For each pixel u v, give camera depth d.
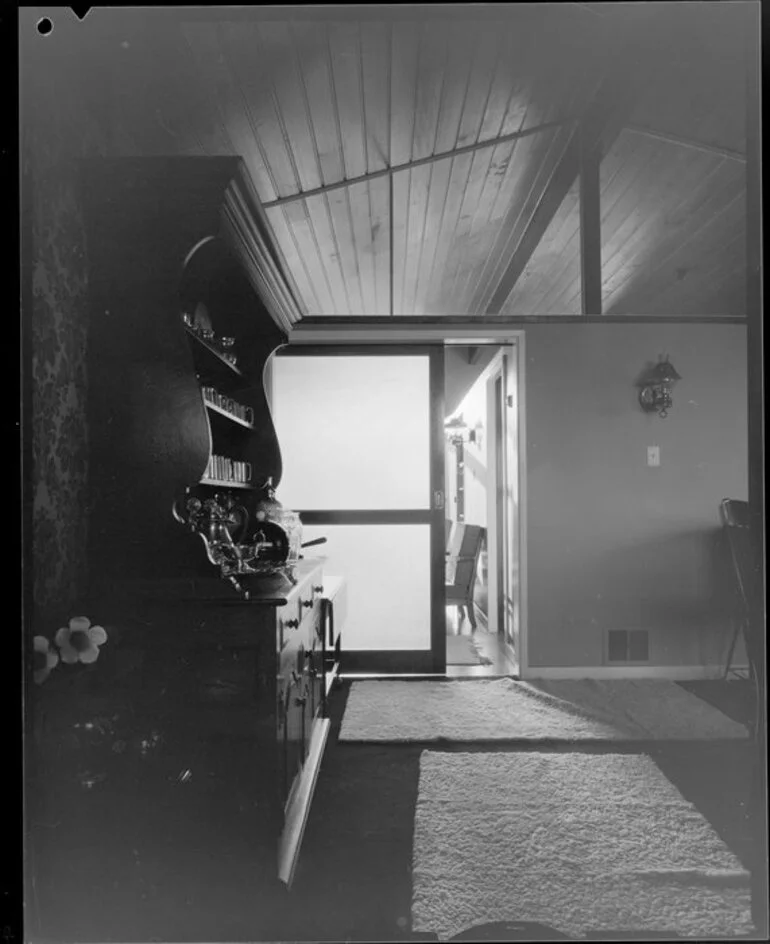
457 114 3.10
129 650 1.65
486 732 2.91
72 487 1.64
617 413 3.86
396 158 3.40
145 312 1.71
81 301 1.70
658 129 3.46
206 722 1.63
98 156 1.74
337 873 1.89
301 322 3.88
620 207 4.22
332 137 3.07
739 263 4.92
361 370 4.07
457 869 1.91
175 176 1.68
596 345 3.86
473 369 6.04
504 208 4.17
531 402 3.85
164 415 1.70
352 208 3.92
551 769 2.53
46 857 1.56
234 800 1.63
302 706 2.13
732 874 1.87
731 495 3.87
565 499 3.85
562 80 3.00
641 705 3.29
